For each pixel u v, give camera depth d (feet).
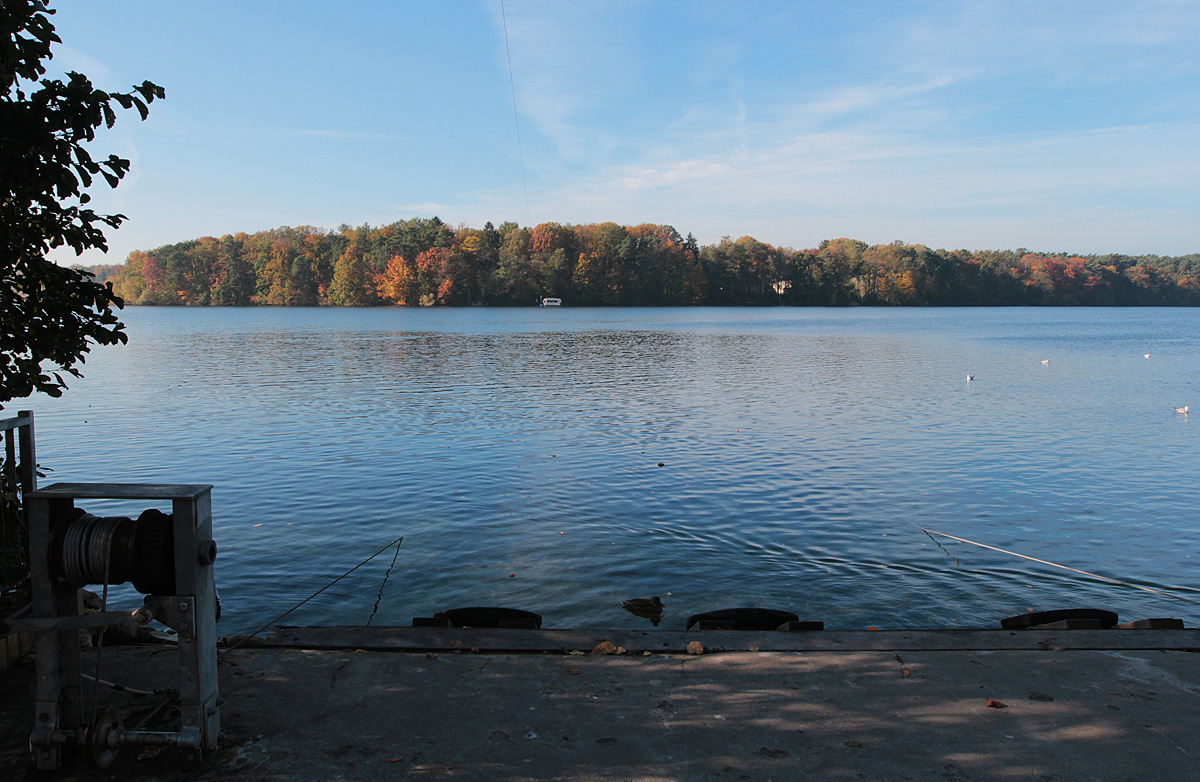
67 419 64.85
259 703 12.33
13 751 11.10
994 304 563.89
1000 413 72.43
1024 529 35.47
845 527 35.50
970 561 31.04
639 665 13.80
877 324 289.74
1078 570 30.25
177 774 10.43
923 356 143.54
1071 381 102.12
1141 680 13.12
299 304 481.87
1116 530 35.40
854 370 115.03
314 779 10.27
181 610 10.46
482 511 37.50
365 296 448.65
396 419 65.98
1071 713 11.98
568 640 14.87
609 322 285.64
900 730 11.50
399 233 454.40
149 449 52.19
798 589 27.89
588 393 85.20
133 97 12.26
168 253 522.88
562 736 11.35
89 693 12.75
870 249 574.15
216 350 148.46
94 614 10.34
